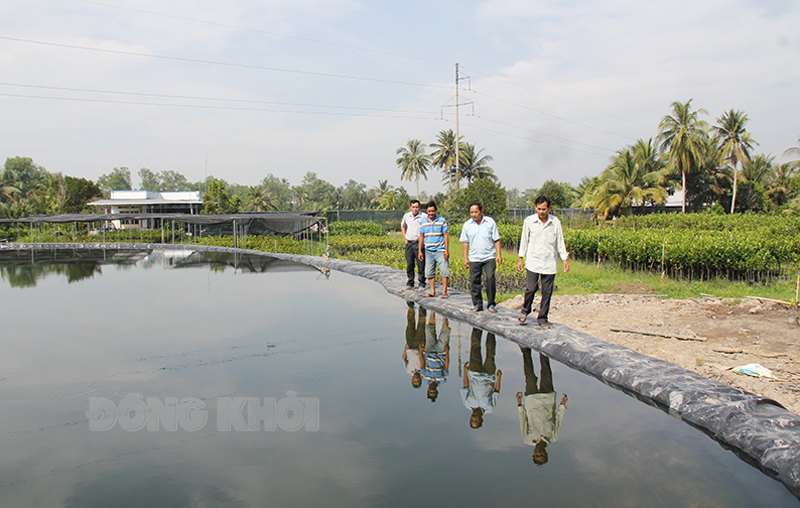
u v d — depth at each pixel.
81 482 3.24
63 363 5.96
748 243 13.41
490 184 35.97
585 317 8.62
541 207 6.91
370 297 10.88
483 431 4.04
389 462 3.51
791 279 13.97
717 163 46.94
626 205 42.28
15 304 10.27
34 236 43.66
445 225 9.50
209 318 8.65
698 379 4.98
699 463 3.57
